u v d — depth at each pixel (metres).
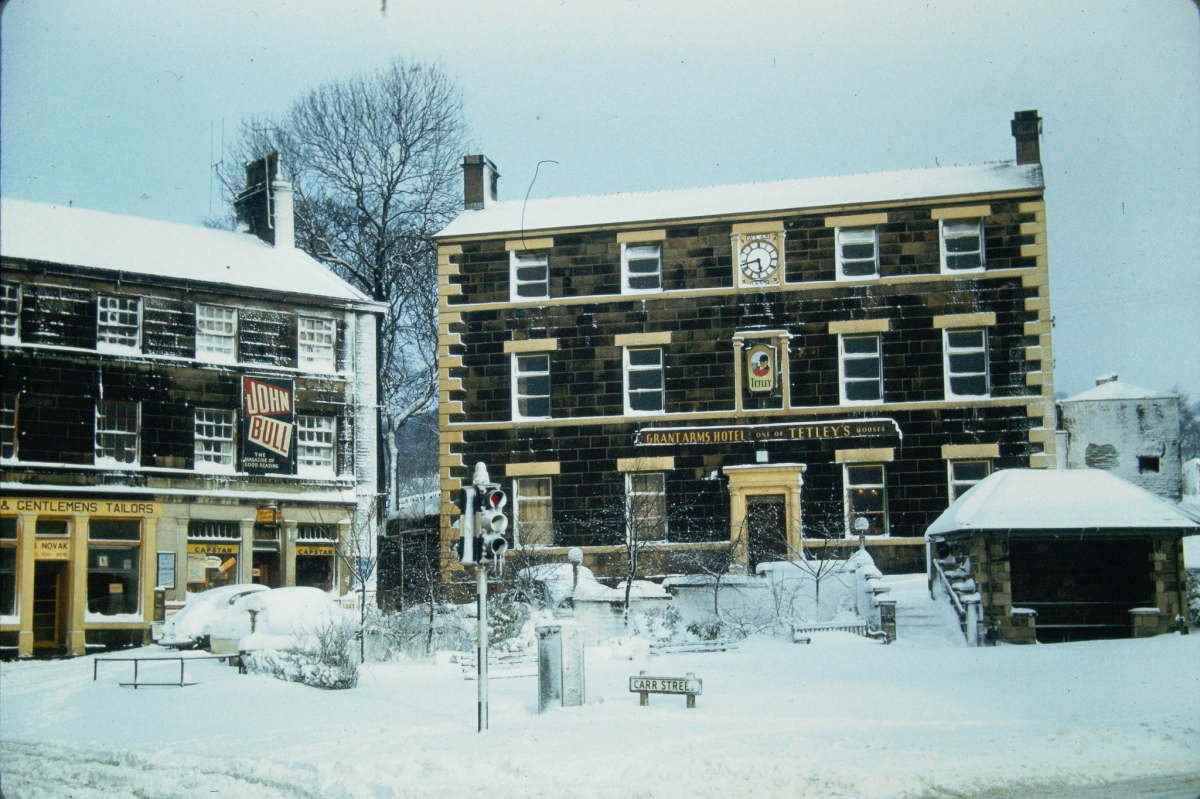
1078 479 28.05
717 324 39.22
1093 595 29.58
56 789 14.00
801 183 40.28
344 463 41.34
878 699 18.11
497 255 41.06
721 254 39.53
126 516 37.00
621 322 39.84
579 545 38.94
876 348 38.50
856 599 32.09
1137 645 23.69
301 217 51.62
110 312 37.88
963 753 13.66
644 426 39.16
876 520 37.62
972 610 27.61
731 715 16.88
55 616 35.94
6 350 35.78
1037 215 37.84
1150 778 12.26
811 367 38.53
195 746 16.64
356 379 41.97
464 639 27.59
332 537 40.78
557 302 40.34
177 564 37.66
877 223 38.66
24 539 35.31
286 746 16.12
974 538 28.05
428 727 17.16
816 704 17.75
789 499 37.59
